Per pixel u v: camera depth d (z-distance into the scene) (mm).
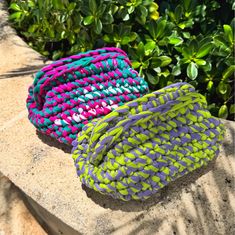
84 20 1659
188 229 1081
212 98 1645
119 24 1652
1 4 2363
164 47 1652
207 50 1519
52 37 1905
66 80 1229
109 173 1052
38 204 1240
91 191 1176
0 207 1553
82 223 1101
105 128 1063
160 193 1151
